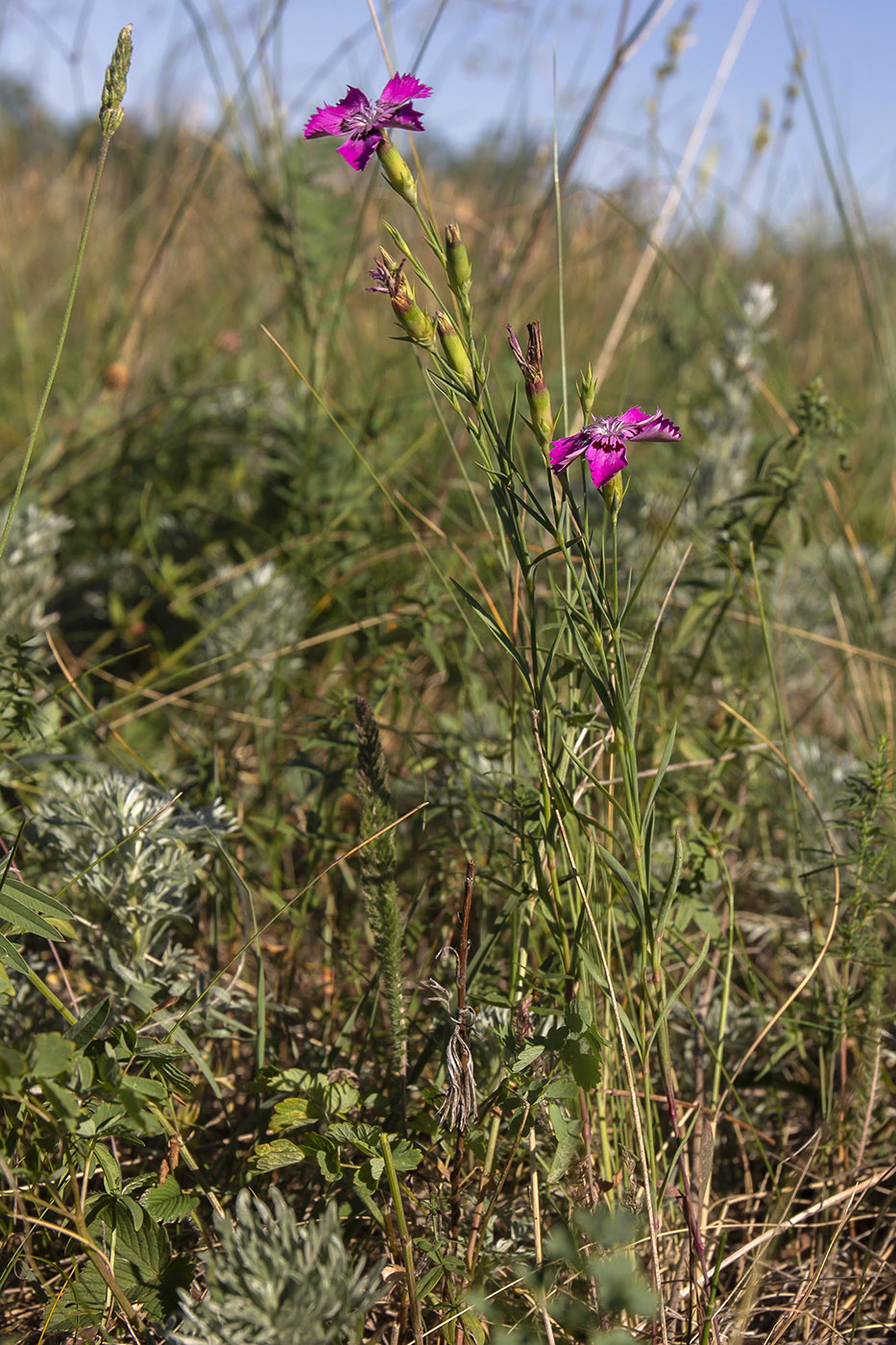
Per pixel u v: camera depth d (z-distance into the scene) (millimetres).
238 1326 1132
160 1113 1411
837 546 3338
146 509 3029
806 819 2271
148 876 1694
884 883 1935
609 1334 1165
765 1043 1930
